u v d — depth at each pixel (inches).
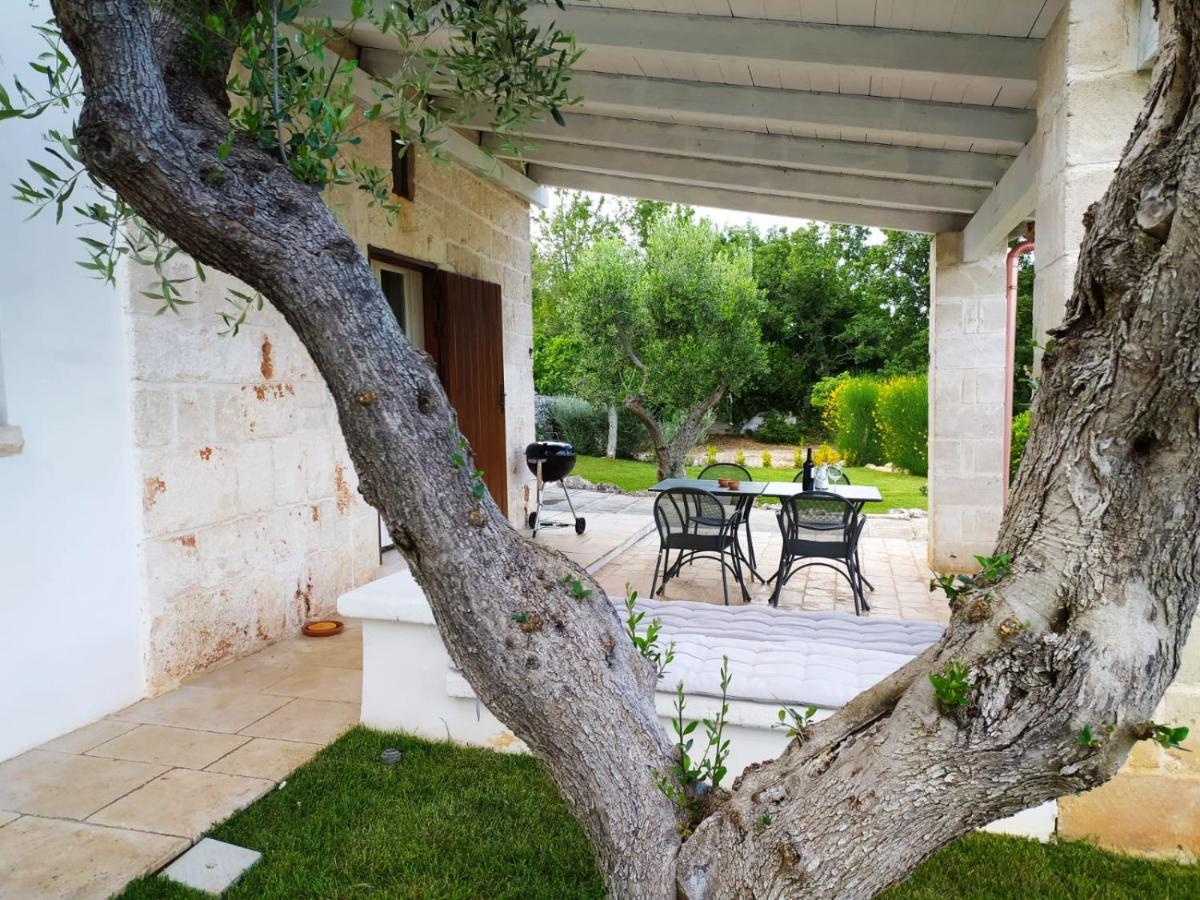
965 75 119.7
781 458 573.6
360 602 113.6
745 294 419.8
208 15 50.6
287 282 45.9
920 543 280.4
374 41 169.9
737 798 50.5
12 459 109.9
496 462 255.3
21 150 111.6
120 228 121.3
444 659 113.1
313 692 133.5
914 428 495.8
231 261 46.3
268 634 158.9
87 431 120.8
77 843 88.3
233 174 46.2
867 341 700.7
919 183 205.0
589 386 444.8
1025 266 493.7
